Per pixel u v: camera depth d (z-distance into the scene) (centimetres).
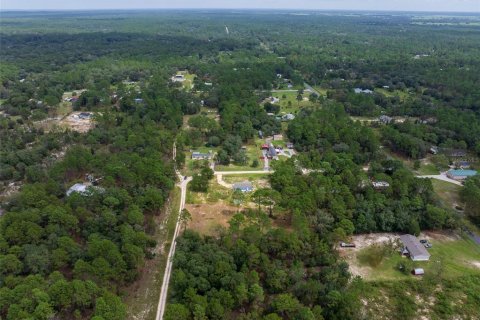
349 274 9362
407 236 10938
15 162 14475
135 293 8956
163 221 11700
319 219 10950
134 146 15588
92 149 15950
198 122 19088
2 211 11688
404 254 10400
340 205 11400
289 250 9750
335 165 14138
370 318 8281
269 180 14025
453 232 11525
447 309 8688
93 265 8562
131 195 11944
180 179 14250
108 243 9212
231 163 15662
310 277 9294
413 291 9194
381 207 11644
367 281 9438
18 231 9512
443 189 13888
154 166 13312
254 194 12156
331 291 8344
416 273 9662
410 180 12800
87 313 8075
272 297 8744
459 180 14512
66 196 11800
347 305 8075
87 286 7962
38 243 9562
